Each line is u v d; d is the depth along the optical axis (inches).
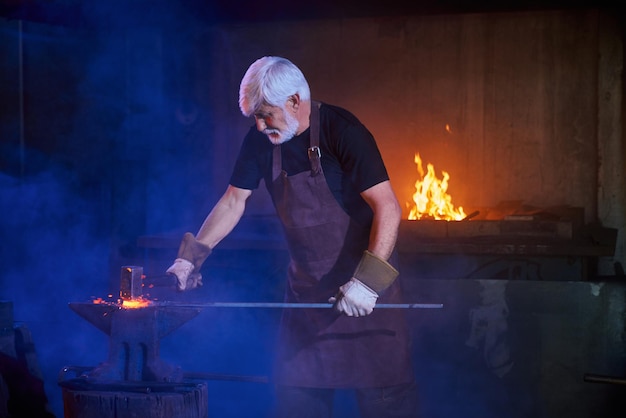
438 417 183.3
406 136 238.7
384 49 239.1
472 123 234.7
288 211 124.2
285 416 128.3
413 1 221.3
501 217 218.1
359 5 225.3
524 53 231.1
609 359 177.6
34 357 151.4
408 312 184.7
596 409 177.6
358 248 123.6
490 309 181.5
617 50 225.5
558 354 179.0
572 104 228.7
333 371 125.5
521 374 180.2
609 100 226.5
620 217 225.6
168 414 103.6
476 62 234.1
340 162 120.6
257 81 112.8
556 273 187.9
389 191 119.0
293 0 223.0
